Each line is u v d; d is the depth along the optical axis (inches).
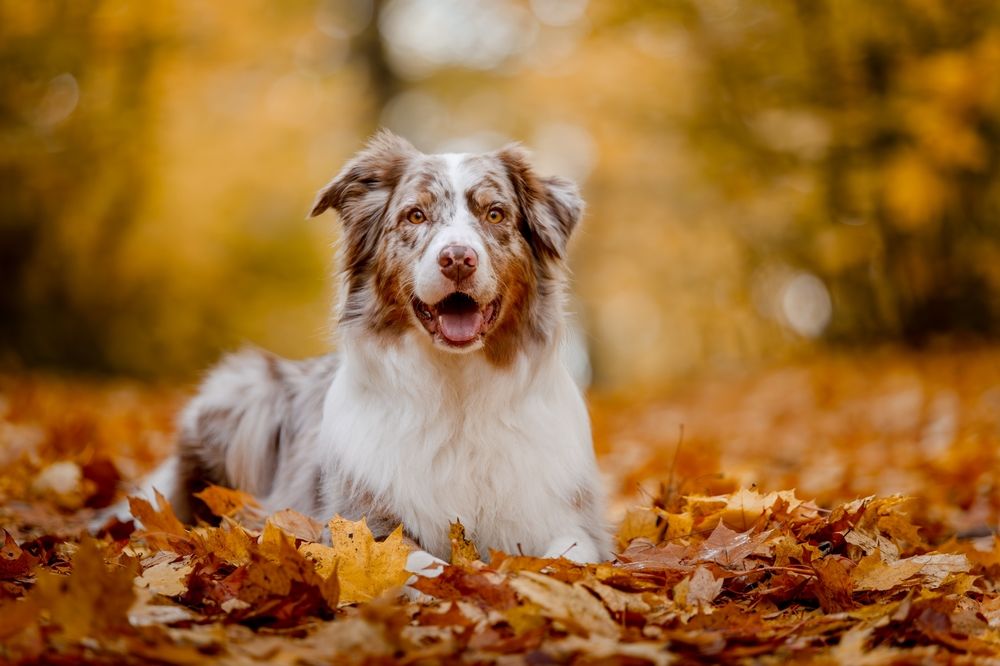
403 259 171.2
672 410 486.6
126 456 298.8
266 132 655.1
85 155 570.3
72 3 531.5
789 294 713.0
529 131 750.5
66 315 674.8
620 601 126.2
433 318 165.5
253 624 124.2
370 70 791.7
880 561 143.6
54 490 225.3
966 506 220.2
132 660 104.9
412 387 168.6
